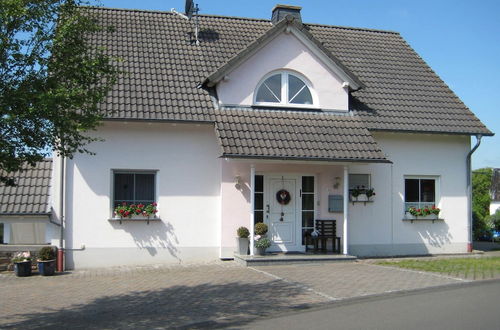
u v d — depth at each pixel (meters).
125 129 14.79
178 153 15.09
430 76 18.81
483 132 16.70
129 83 15.26
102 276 13.11
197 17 17.97
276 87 15.98
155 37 17.48
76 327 8.33
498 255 17.09
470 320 8.15
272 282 11.68
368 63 18.73
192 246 15.04
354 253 16.17
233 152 13.74
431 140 17.09
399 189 16.73
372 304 9.45
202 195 15.18
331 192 15.90
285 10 19.02
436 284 11.31
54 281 12.63
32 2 7.84
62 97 7.45
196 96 15.39
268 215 15.68
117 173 14.86
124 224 14.69
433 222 17.00
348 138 15.19
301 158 14.12
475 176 40.16
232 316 8.77
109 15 18.20
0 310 9.66
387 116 16.48
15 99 7.41
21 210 14.03
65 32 8.07
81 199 14.50
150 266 14.49
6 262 14.16
